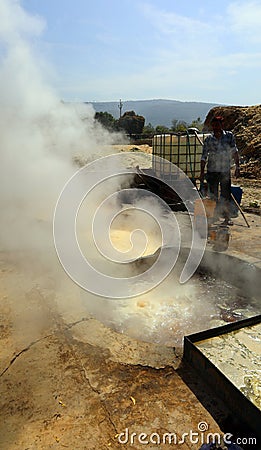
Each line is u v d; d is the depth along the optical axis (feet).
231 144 14.87
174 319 9.55
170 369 6.70
